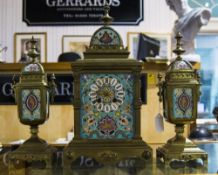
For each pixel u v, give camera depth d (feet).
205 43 13.50
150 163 3.74
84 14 13.34
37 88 3.72
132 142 3.75
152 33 13.30
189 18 7.18
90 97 3.78
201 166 3.66
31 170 3.57
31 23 13.33
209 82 13.41
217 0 13.50
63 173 3.43
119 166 3.69
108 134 3.77
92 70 3.77
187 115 3.77
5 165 3.77
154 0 13.42
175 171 3.46
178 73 3.81
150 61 6.10
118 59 3.78
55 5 13.34
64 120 6.74
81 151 3.69
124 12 13.30
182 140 3.79
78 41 13.32
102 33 3.84
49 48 13.30
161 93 4.02
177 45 3.92
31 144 3.70
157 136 6.41
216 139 5.78
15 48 13.26
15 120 6.76
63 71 6.34
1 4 13.33
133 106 3.80
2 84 6.62
